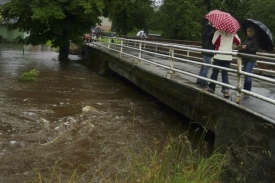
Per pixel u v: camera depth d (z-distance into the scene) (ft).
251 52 19.48
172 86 24.79
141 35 97.86
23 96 32.14
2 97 31.04
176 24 107.45
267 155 13.35
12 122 23.68
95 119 25.39
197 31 105.60
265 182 13.28
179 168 13.35
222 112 17.39
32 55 76.28
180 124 25.26
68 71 51.90
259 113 14.99
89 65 59.82
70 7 54.95
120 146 19.89
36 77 42.73
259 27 18.97
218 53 18.22
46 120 24.66
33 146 19.70
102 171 16.52
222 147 16.87
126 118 26.16
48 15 52.90
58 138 21.11
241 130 15.46
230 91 22.11
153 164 13.48
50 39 63.87
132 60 38.58
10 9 56.85
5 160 17.61
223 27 19.33
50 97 32.48
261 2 95.40
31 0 56.54
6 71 47.83
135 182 12.80
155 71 30.50
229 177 15.16
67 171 16.66
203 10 110.11
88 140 20.89
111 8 62.03
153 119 26.35
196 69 36.32
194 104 20.92
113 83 42.86
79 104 30.07
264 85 27.20
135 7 92.27
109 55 47.11
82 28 62.34
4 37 122.72
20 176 16.02
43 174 16.25
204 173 12.98
